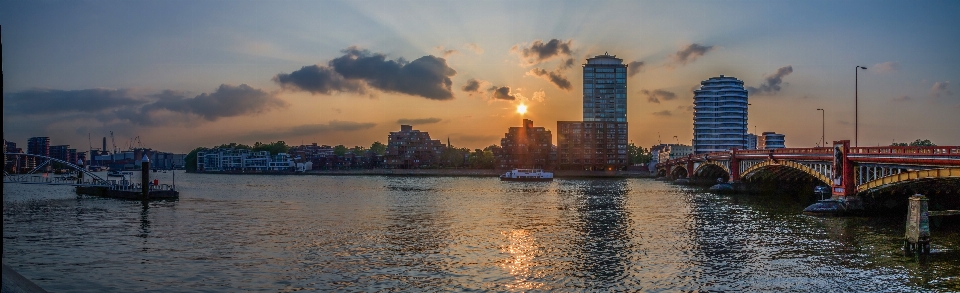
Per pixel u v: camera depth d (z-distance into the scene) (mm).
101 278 44938
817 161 92688
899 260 49500
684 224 76188
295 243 60625
